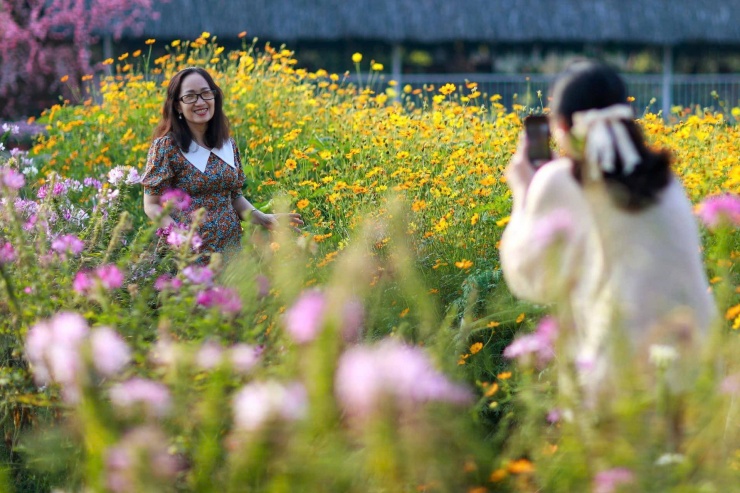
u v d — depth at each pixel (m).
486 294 7.43
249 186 13.33
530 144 4.94
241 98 16.52
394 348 3.25
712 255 5.84
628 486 3.45
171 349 3.90
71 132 16.44
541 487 3.82
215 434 3.62
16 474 5.12
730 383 3.74
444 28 39.47
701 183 9.00
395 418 3.05
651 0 42.16
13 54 32.69
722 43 41.91
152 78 19.23
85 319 4.82
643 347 4.34
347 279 3.59
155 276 6.04
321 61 40.19
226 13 38.53
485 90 38.94
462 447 3.63
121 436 3.36
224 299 4.57
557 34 40.03
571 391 3.96
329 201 10.90
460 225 9.20
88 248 6.45
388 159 11.54
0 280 5.16
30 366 4.97
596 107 4.62
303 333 3.47
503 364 6.38
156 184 8.68
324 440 3.26
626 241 4.47
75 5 33.72
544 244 4.51
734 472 3.52
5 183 5.59
